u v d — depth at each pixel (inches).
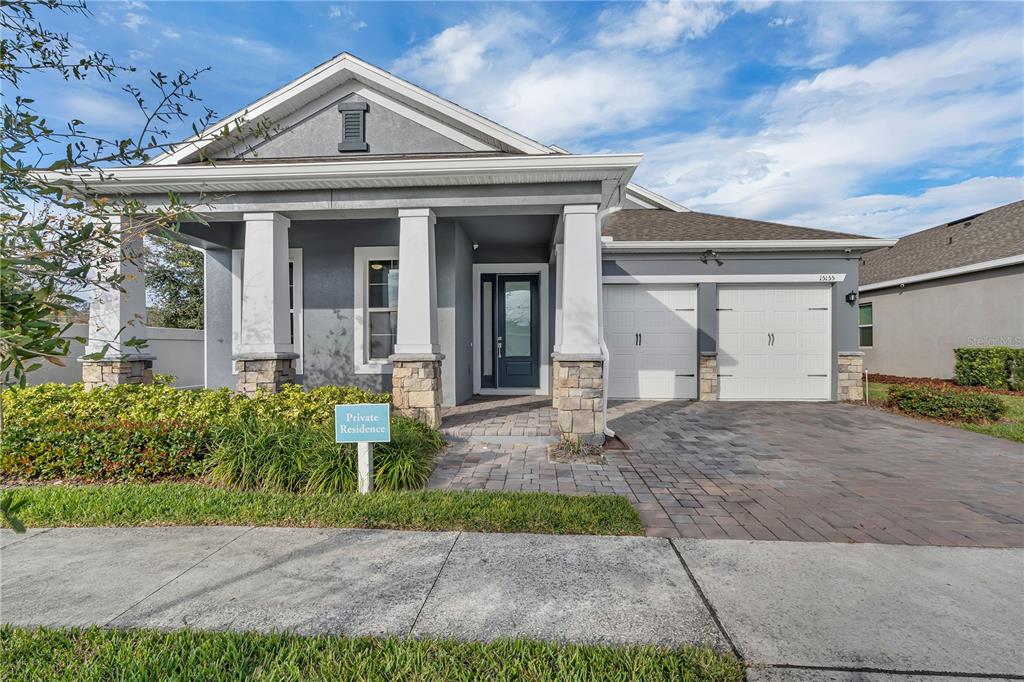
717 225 438.3
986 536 137.2
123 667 82.6
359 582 110.9
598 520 144.8
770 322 398.6
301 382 354.9
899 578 112.9
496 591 106.8
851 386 389.4
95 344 262.1
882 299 569.3
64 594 106.0
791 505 162.2
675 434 273.1
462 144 297.3
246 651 86.2
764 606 101.0
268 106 297.9
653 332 402.9
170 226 97.7
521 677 79.9
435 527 142.1
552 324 410.3
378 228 350.9
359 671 81.1
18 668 82.7
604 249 390.9
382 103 301.1
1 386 57.4
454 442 250.5
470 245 391.9
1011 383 409.1
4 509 48.5
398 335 255.4
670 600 103.2
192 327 789.2
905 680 79.5
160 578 112.8
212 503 157.4
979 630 93.0
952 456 226.1
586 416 238.4
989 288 447.5
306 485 173.3
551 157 232.5
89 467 182.9
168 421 195.6
